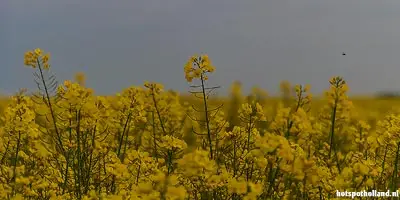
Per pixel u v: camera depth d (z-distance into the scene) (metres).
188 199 2.02
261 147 1.93
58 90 2.32
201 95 2.23
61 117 2.31
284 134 2.26
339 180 2.03
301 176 1.93
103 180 2.24
